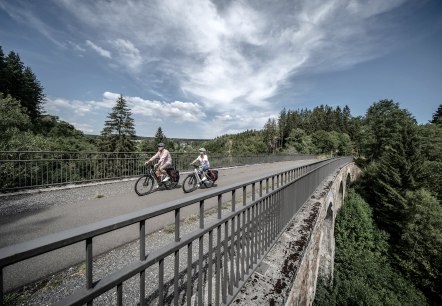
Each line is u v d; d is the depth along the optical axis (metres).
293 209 5.40
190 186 9.72
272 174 3.84
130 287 2.96
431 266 19.52
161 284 1.51
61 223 5.32
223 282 2.36
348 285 15.49
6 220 5.52
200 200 1.91
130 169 12.66
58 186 9.39
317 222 5.85
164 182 9.21
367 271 19.08
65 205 6.88
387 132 52.47
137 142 46.84
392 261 21.70
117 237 4.53
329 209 12.55
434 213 22.31
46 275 3.19
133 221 1.29
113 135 42.91
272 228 3.89
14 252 0.82
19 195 7.91
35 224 5.24
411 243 21.80
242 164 27.00
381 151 52.53
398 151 30.67
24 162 8.77
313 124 107.75
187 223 5.42
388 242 24.44
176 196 8.26
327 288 14.82
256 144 98.56
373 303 14.16
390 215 27.39
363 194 33.91
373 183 33.41
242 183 2.72
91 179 10.62
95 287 1.11
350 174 34.09
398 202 27.00
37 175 9.18
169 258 3.78
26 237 4.51
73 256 3.76
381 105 59.66
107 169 11.56
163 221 5.53
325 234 15.87
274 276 3.04
